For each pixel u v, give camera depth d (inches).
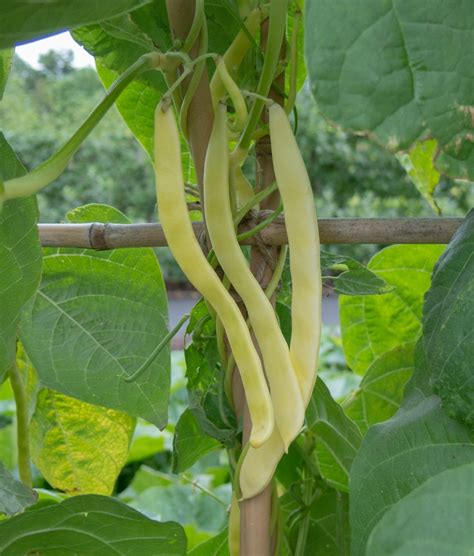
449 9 14.5
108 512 23.5
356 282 26.1
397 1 14.4
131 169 317.4
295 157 18.3
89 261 29.4
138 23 24.0
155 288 29.4
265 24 23.3
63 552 24.7
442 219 21.7
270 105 18.6
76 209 29.8
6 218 21.6
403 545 15.7
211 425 24.6
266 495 21.0
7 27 14.3
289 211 18.2
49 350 28.8
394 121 14.2
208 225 18.8
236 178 23.0
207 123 20.6
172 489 91.2
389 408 33.0
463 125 14.3
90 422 34.0
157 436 91.7
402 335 35.8
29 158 331.6
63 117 350.3
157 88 26.8
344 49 14.2
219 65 18.9
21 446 31.9
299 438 30.6
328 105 14.2
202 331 24.8
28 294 22.3
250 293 18.4
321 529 30.2
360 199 289.0
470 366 18.4
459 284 19.6
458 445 20.0
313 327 18.1
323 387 27.1
